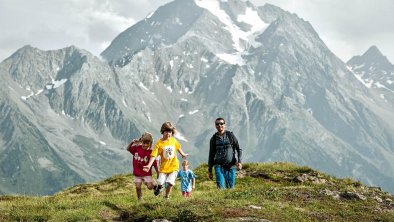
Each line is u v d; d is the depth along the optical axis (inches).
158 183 778.2
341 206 774.5
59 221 642.8
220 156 930.1
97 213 692.7
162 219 630.5
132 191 1168.8
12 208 743.7
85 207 728.3
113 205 756.6
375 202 844.6
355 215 701.9
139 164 791.1
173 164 796.0
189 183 925.8
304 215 669.3
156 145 783.1
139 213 677.9
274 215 644.7
